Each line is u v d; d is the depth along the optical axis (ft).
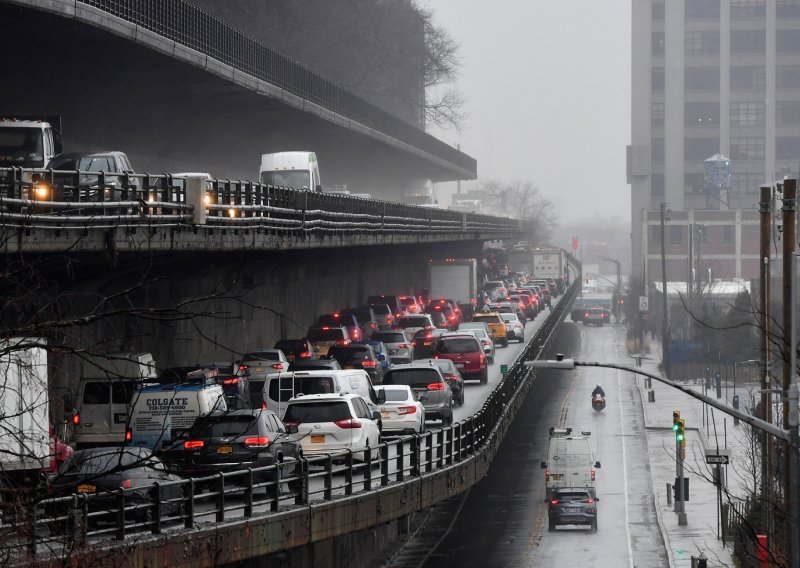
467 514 386.32
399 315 499.10
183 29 388.98
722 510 337.93
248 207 261.85
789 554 158.10
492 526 368.48
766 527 196.03
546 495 387.75
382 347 354.54
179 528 131.54
